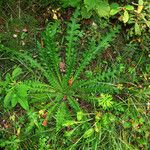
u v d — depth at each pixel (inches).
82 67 39.1
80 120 38.0
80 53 41.7
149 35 41.3
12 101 35.3
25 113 39.2
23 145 37.9
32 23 41.9
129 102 39.6
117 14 41.6
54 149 38.0
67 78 39.4
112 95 40.7
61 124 36.9
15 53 38.4
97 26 41.9
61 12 42.6
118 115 39.8
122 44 42.6
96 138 37.2
